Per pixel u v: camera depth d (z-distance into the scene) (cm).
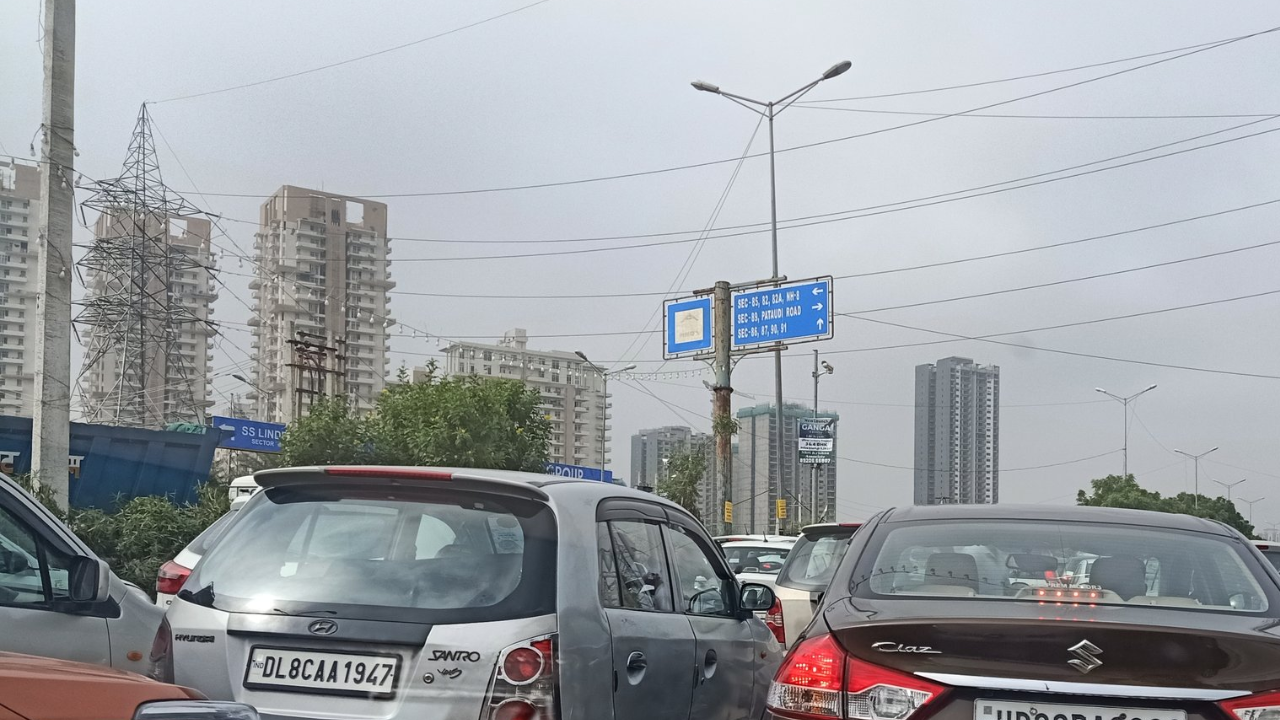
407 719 396
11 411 8662
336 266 11919
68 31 1547
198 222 10212
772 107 3356
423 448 4025
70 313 1527
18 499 501
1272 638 352
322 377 7119
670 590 529
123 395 5931
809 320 3384
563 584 428
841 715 359
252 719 293
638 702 463
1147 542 440
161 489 2134
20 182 8812
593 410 11731
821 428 5994
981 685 344
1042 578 416
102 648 514
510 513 444
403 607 414
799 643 386
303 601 422
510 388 4547
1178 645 342
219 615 427
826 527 952
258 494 475
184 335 9681
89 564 482
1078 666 342
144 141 6047
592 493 489
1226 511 9444
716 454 3036
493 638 404
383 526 445
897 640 362
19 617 481
